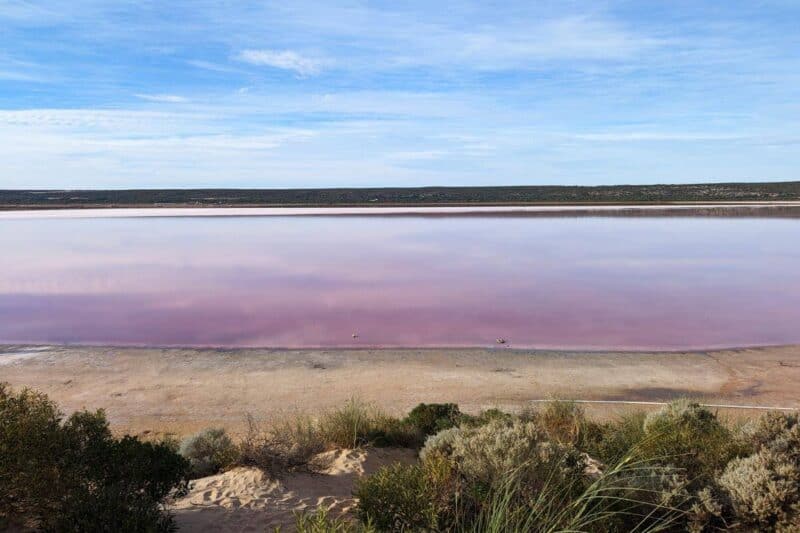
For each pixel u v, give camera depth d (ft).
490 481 12.75
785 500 12.38
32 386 37.24
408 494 12.75
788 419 16.52
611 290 71.51
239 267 93.35
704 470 14.56
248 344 48.08
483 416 26.40
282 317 58.29
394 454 23.08
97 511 12.54
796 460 14.10
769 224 162.61
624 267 89.76
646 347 46.37
